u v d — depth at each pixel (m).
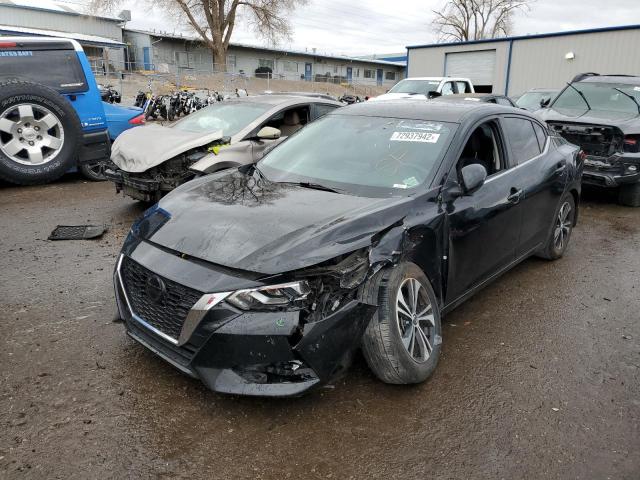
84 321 3.84
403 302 3.08
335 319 2.72
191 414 2.88
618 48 22.86
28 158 7.88
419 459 2.63
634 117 8.43
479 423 2.92
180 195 3.64
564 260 5.75
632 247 6.34
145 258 2.98
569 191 5.40
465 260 3.72
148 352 3.46
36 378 3.12
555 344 3.86
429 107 4.34
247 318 2.60
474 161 3.98
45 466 2.46
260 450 2.64
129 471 2.46
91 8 40.97
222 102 7.62
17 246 5.44
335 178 3.79
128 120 9.42
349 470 2.54
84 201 7.48
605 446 2.78
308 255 2.73
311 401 3.04
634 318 4.35
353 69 61.69
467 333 3.99
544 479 2.54
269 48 51.69
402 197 3.40
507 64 26.41
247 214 3.16
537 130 5.05
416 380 3.12
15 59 7.87
